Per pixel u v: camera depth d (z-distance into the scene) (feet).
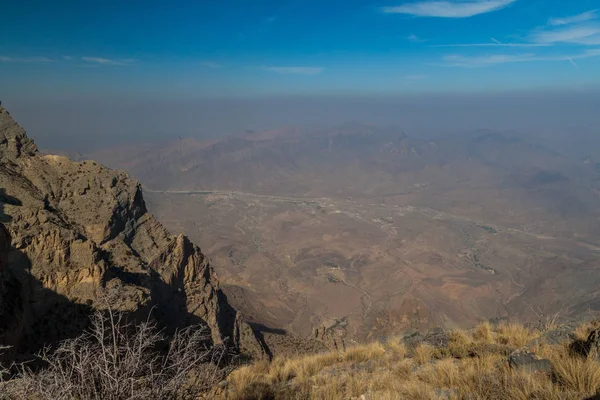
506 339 35.47
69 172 107.86
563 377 22.93
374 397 26.43
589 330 29.25
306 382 33.65
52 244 71.00
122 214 108.68
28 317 60.49
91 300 69.26
